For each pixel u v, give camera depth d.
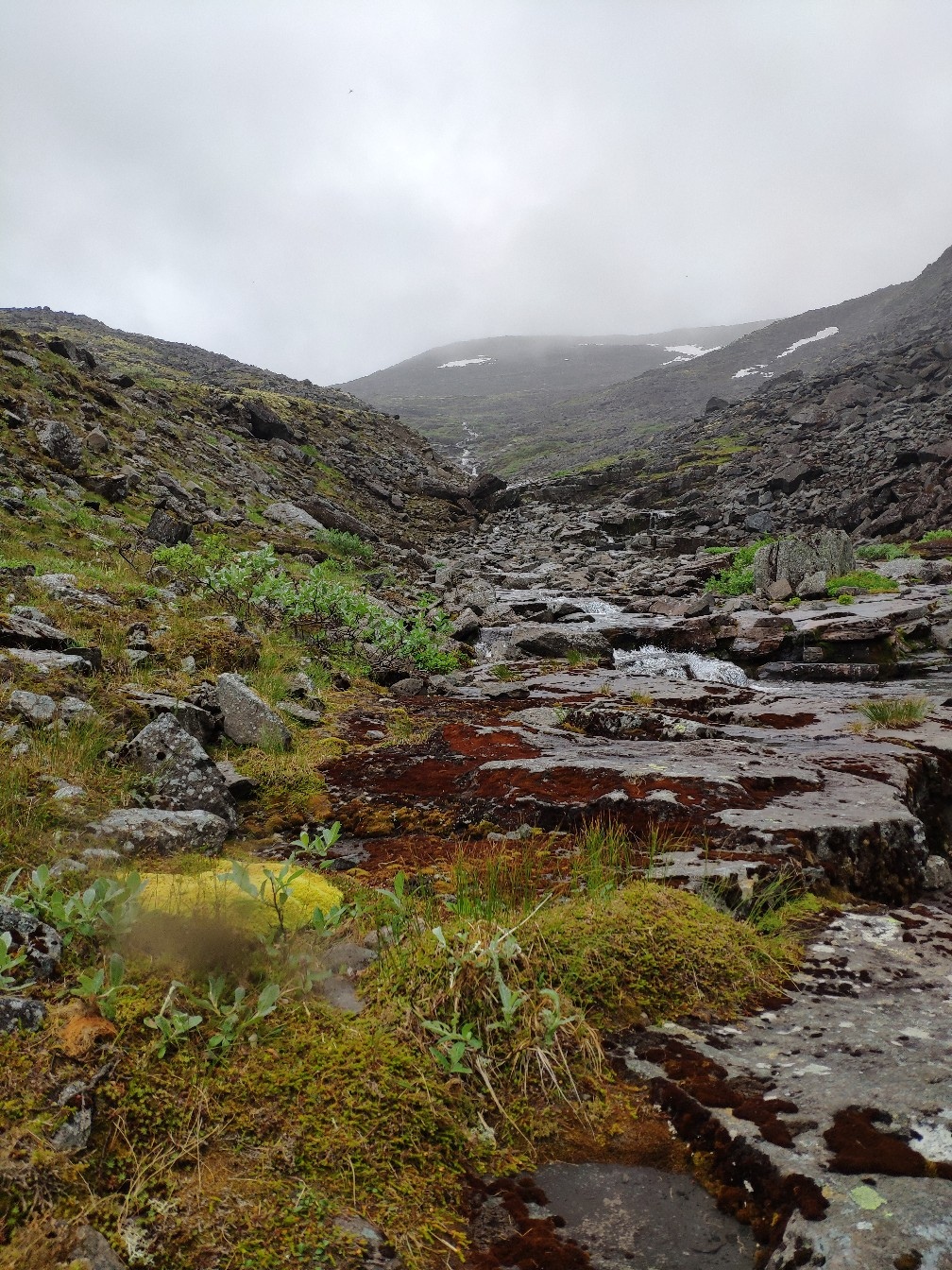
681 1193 2.22
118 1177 2.07
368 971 3.04
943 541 30.92
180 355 87.81
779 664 14.97
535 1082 2.62
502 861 4.28
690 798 5.23
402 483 47.06
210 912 3.23
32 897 3.16
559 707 9.32
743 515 46.62
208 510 22.70
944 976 3.29
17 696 5.52
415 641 11.95
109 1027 2.44
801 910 3.93
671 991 3.10
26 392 22.06
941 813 6.27
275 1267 1.90
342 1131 2.29
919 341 78.44
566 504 56.38
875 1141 2.23
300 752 6.75
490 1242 2.06
